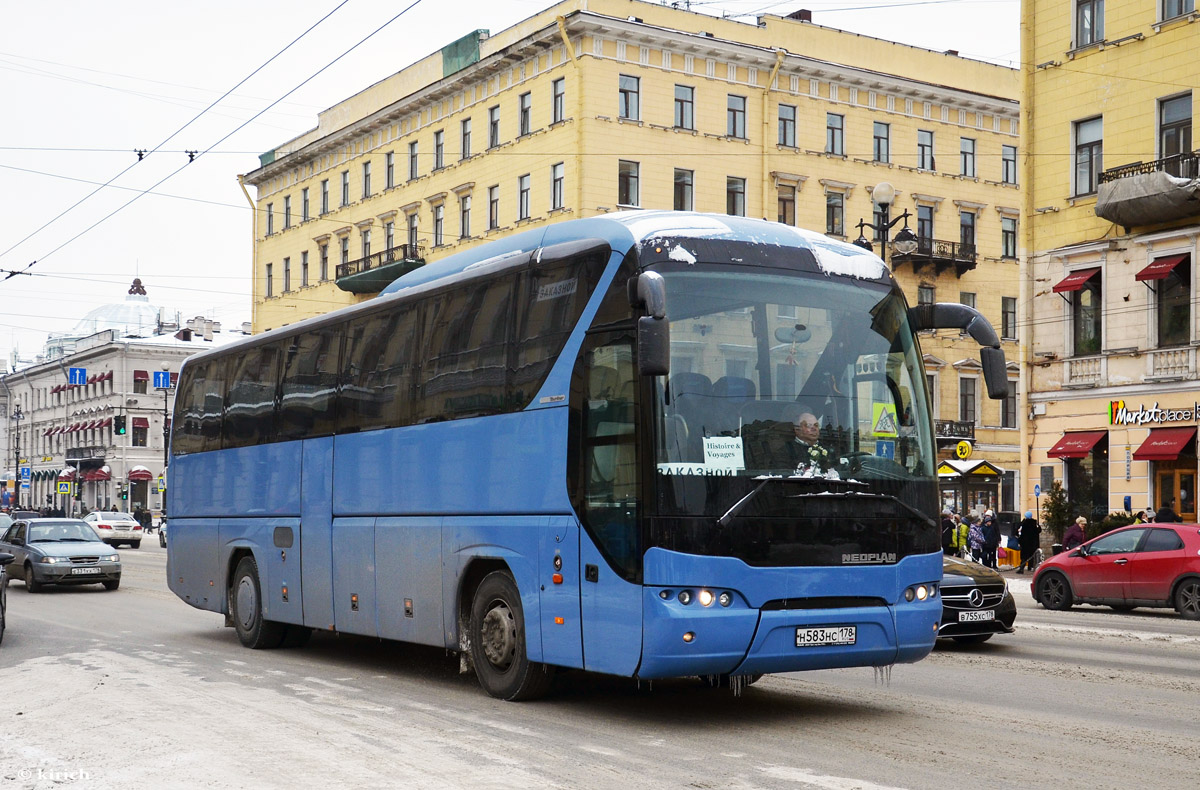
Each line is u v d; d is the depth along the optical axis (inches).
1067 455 1280.8
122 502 3447.3
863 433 361.4
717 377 343.9
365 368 495.2
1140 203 1200.8
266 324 2706.7
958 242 2156.7
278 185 2669.8
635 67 1811.0
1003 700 406.9
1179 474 1187.3
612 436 349.7
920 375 380.2
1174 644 596.7
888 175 2073.1
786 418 349.7
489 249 436.5
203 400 661.3
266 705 394.6
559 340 377.4
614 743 327.0
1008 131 2230.6
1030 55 1366.9
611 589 344.5
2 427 4517.7
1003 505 2208.4
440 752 313.6
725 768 294.4
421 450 446.6
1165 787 275.7
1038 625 697.6
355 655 551.5
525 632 382.6
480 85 1996.8
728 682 430.0
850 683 448.5
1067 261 1312.7
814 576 344.2
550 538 371.2
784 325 357.1
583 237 378.6
